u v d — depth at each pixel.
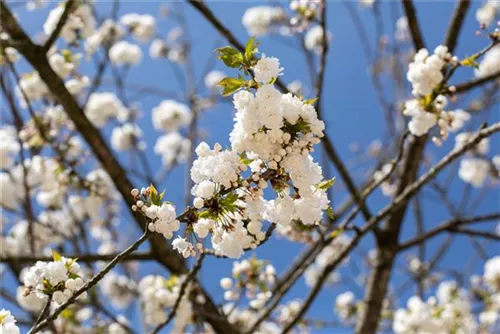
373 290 4.96
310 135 1.79
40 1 5.11
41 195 5.27
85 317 5.32
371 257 6.73
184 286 2.87
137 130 6.63
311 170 1.82
